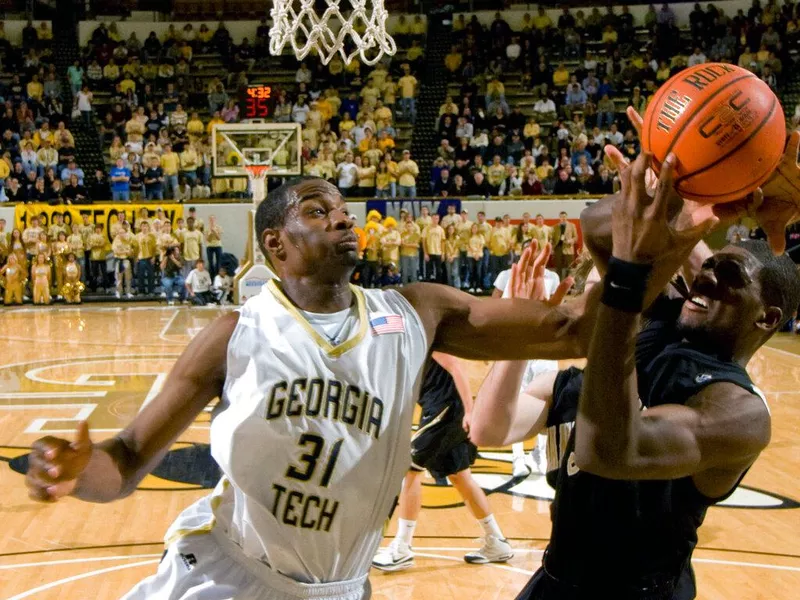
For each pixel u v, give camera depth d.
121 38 25.03
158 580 2.22
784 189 1.96
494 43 24.41
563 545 2.25
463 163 20.48
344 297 2.21
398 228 19.19
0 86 22.70
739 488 6.24
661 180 1.68
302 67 23.64
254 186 16.45
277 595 2.15
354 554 2.18
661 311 2.35
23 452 7.04
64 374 10.68
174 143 20.94
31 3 24.75
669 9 24.22
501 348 2.31
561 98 22.94
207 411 8.52
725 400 2.01
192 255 19.25
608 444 1.80
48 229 19.36
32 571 4.61
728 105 1.85
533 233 19.09
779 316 2.18
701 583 4.52
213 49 24.86
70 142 20.69
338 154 20.48
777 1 23.50
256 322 2.14
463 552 4.98
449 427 4.60
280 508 2.08
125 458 2.08
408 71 23.28
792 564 4.79
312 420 2.06
